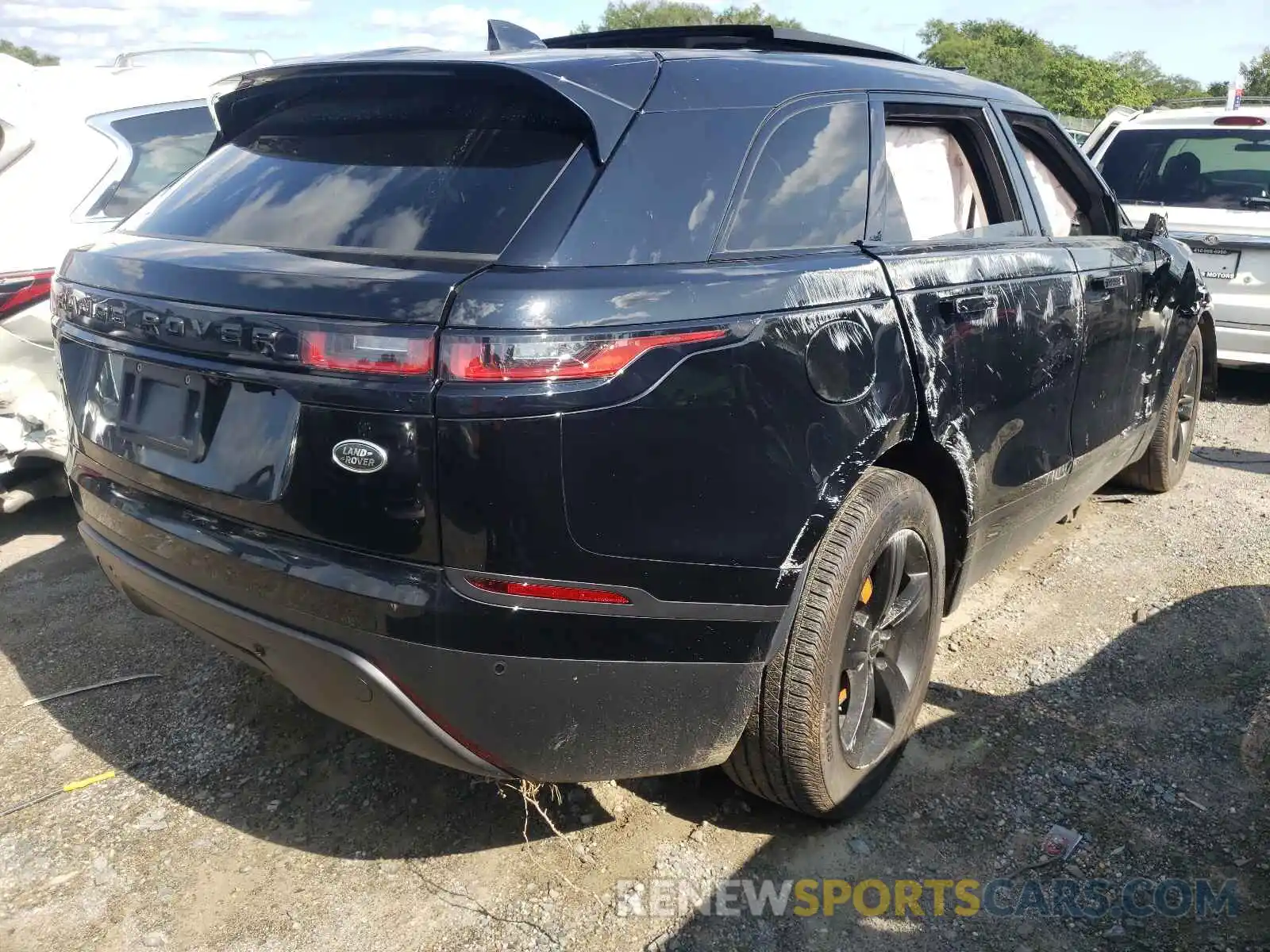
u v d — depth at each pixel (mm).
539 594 1919
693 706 2148
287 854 2533
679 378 1965
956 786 2754
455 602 1901
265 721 3104
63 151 4613
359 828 2625
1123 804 2670
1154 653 3432
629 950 2211
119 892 2400
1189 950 2211
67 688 3305
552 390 1847
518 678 1966
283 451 1987
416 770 2865
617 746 2129
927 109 2928
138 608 2639
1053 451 3270
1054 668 3342
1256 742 2922
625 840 2559
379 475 1882
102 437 2426
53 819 2662
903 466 2730
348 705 2102
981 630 3617
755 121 2324
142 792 2775
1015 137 3406
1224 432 6113
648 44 3006
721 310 2037
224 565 2125
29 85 4695
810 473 2180
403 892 2391
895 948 2227
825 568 2303
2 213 4348
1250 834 2555
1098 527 4574
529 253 1932
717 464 2031
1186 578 4012
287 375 1955
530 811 2666
